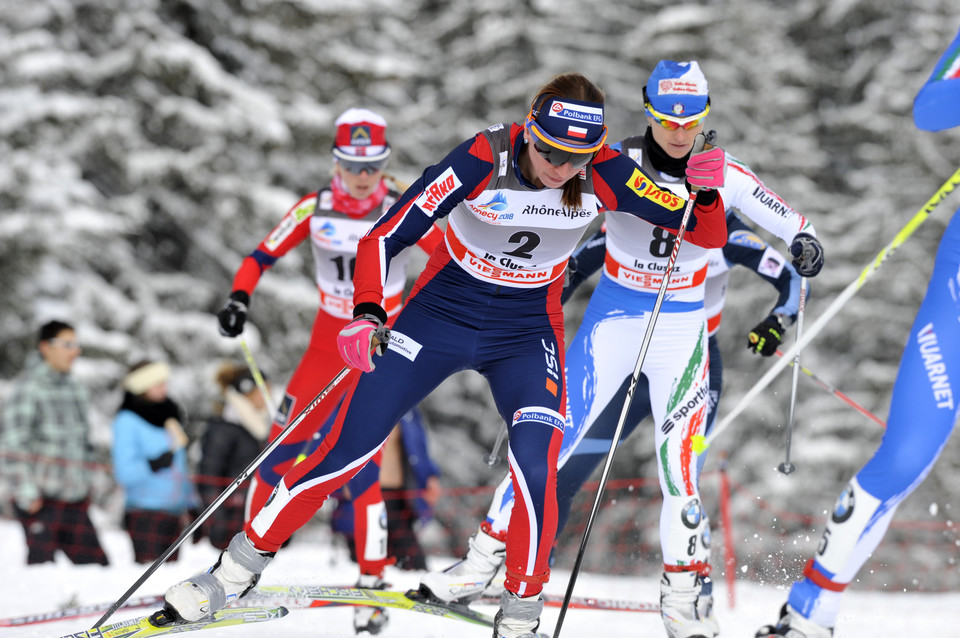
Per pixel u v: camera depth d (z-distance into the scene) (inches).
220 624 422.6
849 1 2364.7
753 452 1836.9
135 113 1763.0
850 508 391.2
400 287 596.4
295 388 602.9
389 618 569.0
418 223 398.3
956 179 385.1
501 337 421.7
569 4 2301.9
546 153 375.9
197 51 1785.2
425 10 2516.0
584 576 941.8
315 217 596.7
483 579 486.9
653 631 554.9
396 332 422.6
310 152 1941.4
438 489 867.4
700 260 494.6
